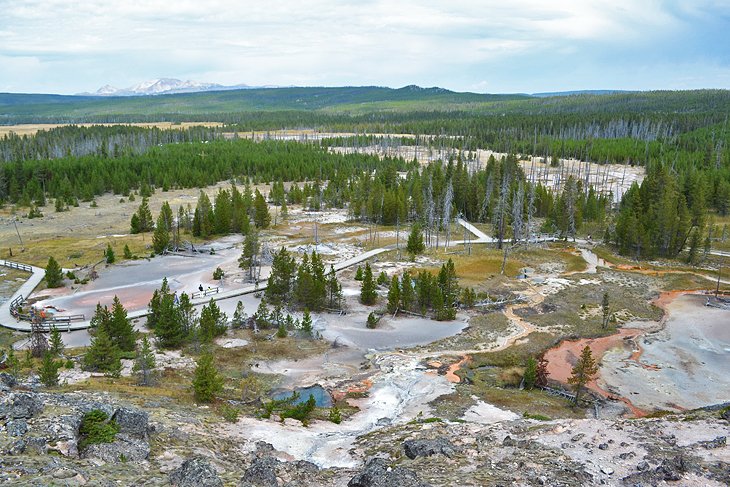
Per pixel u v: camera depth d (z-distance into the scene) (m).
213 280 103.69
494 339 79.38
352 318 86.62
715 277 111.19
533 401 59.19
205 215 145.25
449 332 81.62
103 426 33.47
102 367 59.66
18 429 30.58
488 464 33.16
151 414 41.16
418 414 53.16
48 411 34.47
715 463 31.45
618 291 101.69
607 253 127.62
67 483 26.30
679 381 67.75
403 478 29.64
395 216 161.38
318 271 92.81
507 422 44.69
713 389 65.62
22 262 115.25
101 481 27.41
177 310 73.50
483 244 137.25
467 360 71.38
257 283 99.94
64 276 103.31
